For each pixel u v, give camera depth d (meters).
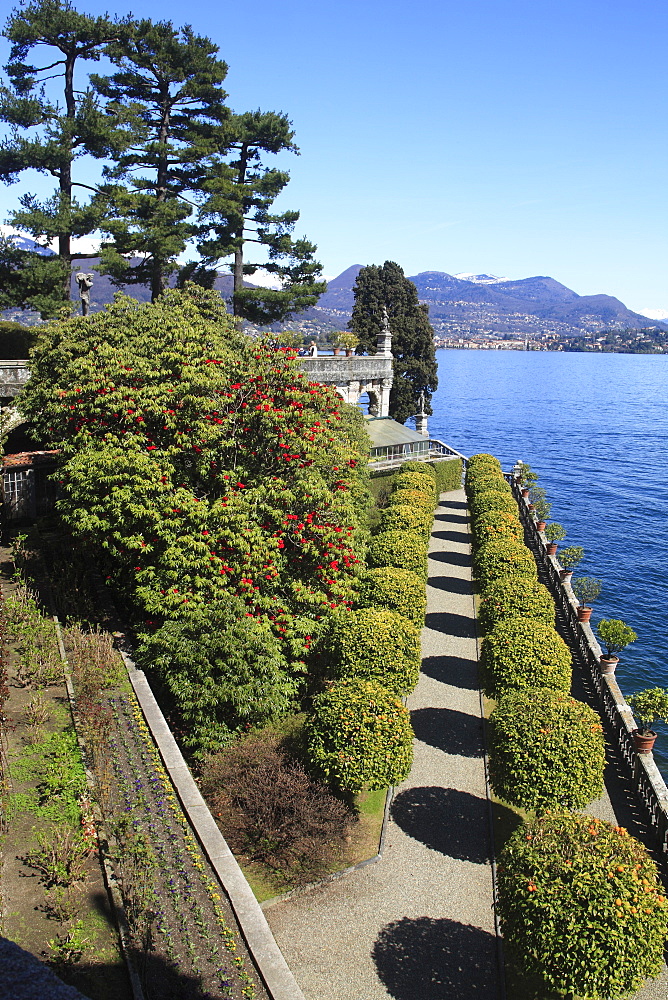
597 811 18.20
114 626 20.58
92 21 38.25
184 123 44.53
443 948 13.74
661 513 72.06
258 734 17.97
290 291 45.78
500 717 17.28
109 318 25.20
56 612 20.45
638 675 35.56
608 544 60.38
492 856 16.34
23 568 24.00
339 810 16.23
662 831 16.58
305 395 22.89
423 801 18.20
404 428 52.94
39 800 12.54
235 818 15.75
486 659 21.00
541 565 39.00
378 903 14.76
